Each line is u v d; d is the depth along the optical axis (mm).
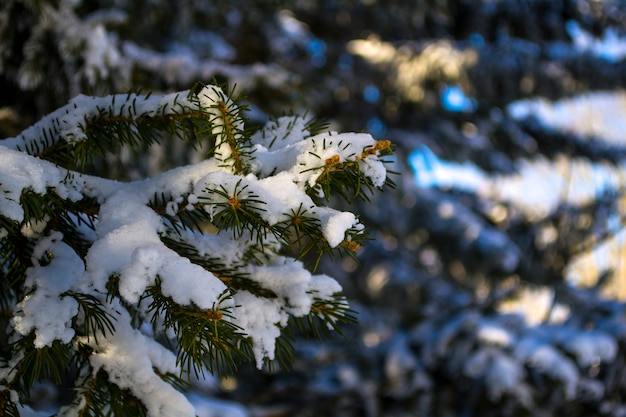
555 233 8016
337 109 6832
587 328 4688
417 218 7457
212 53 5516
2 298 1458
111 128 1404
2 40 2807
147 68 3457
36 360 1184
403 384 4531
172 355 1417
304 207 1198
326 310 1452
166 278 1140
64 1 2873
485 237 7555
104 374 1325
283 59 6461
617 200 8000
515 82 7105
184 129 1369
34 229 1307
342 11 6898
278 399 5191
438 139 7371
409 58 6648
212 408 3729
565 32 7520
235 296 1369
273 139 1464
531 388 4242
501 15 7391
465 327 4492
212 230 3346
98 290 1192
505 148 7805
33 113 2943
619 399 4301
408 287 7910
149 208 1311
